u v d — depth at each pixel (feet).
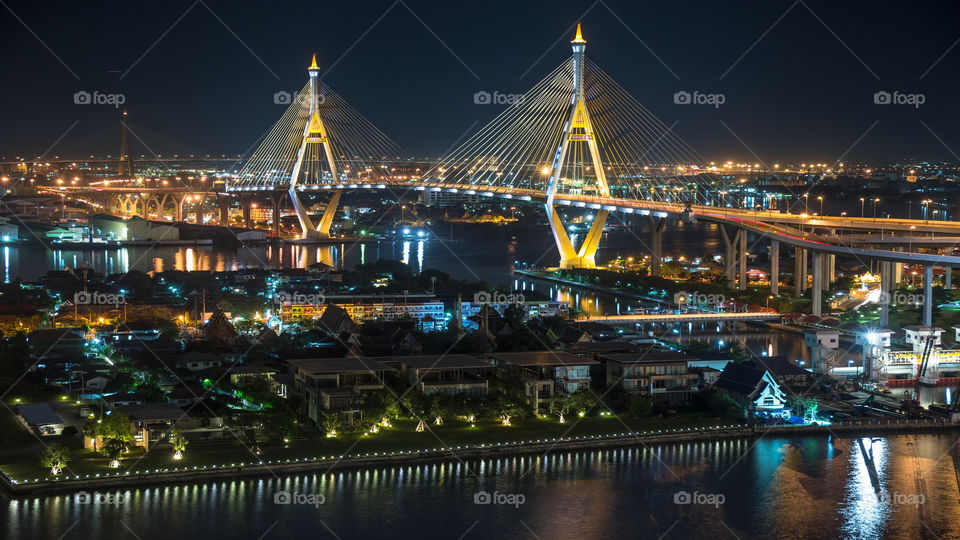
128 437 605.31
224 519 526.16
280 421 630.33
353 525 522.47
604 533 517.14
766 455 634.02
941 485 583.99
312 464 598.34
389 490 570.46
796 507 551.59
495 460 621.31
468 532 514.68
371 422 653.30
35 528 510.17
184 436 626.64
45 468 574.97
